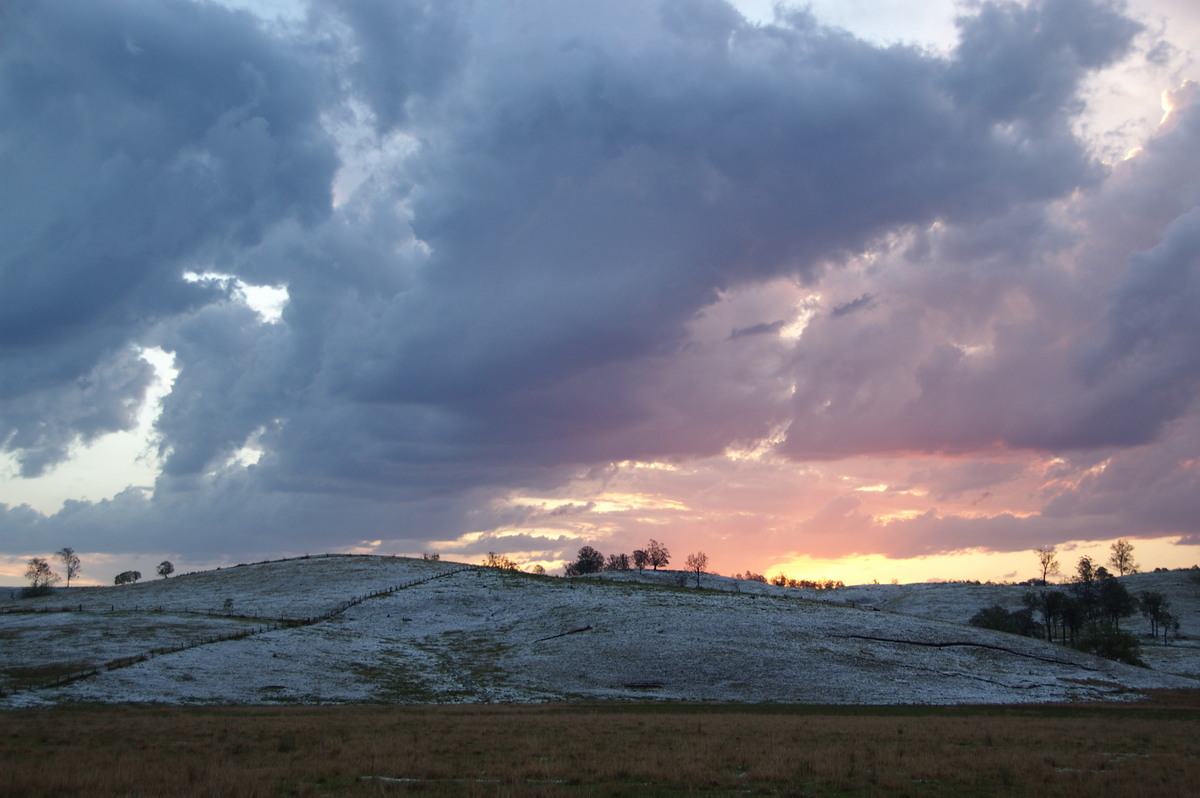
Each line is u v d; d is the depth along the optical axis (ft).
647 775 93.91
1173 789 85.66
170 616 313.32
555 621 328.08
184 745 114.93
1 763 95.35
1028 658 298.76
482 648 295.28
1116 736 142.82
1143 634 527.81
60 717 149.38
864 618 342.85
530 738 126.62
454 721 156.35
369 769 96.43
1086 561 626.23
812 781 91.45
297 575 466.70
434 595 385.50
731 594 406.21
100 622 289.74
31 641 250.57
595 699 226.38
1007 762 105.29
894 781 91.30
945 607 641.81
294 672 229.25
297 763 99.86
